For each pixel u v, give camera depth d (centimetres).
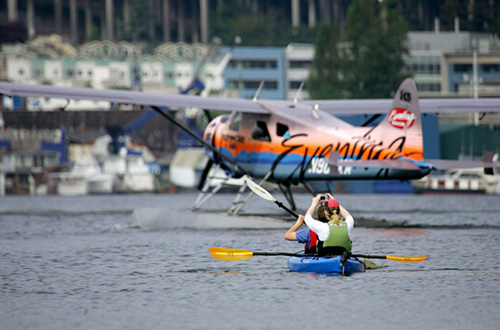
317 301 4150
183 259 5872
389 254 6066
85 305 4138
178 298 4291
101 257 6112
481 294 4309
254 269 5256
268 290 4469
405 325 3609
